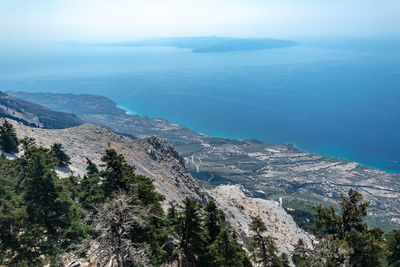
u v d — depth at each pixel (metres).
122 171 35.56
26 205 29.02
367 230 33.22
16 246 26.31
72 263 27.52
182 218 36.81
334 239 32.28
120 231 20.55
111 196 32.66
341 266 28.62
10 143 62.84
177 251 36.56
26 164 39.66
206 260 37.22
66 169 67.31
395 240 38.72
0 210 26.33
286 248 86.69
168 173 97.69
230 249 37.53
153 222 34.72
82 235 30.61
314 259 31.50
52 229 30.89
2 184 31.98
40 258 27.53
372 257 30.41
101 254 20.33
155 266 30.16
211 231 40.28
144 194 36.09
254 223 39.12
